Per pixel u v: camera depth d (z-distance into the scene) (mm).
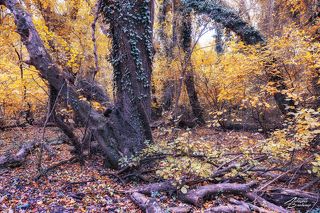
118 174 6535
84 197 5293
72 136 7449
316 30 8992
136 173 6312
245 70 8016
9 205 4836
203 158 5512
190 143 5711
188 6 12023
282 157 5543
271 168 5789
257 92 8391
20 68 8492
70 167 7418
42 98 10805
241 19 10773
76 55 8023
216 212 4305
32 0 12109
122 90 7293
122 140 6949
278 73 7844
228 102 11227
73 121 9625
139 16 7293
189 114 14781
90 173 6887
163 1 14492
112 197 5328
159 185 5266
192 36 13109
